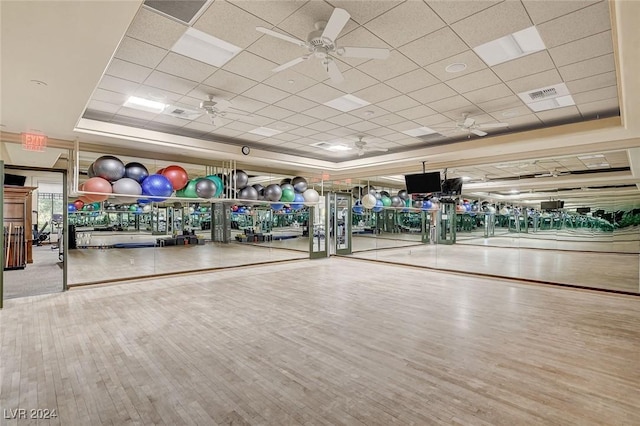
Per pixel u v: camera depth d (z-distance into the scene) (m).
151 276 7.33
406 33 3.01
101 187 5.43
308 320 4.46
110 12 2.16
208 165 7.71
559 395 2.62
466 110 5.11
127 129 5.63
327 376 2.94
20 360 3.22
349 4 2.60
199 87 4.25
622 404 2.50
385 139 6.98
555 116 5.32
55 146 5.65
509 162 7.36
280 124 5.92
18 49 2.62
